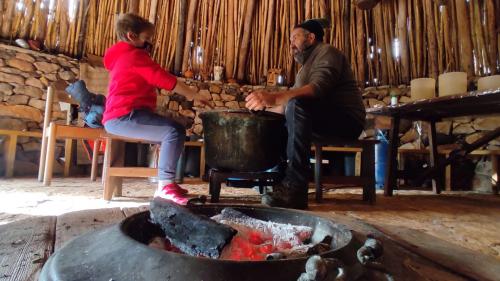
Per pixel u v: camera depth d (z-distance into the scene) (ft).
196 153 13.48
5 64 13.15
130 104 5.93
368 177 7.31
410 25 15.30
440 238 4.23
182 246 2.61
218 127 5.98
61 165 13.57
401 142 14.75
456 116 9.81
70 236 3.60
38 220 4.36
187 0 16.42
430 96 8.50
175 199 5.76
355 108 6.89
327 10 16.56
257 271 1.87
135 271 1.91
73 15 14.46
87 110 8.48
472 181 12.42
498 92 6.24
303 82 6.98
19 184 9.38
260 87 17.26
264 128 5.88
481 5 13.46
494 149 12.17
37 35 13.91
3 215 4.89
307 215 3.33
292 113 6.15
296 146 6.10
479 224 5.25
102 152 12.79
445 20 14.26
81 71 14.46
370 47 16.66
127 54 6.05
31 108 13.50
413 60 15.30
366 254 2.16
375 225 4.75
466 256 3.27
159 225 2.88
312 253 2.43
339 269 1.89
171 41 16.47
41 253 3.00
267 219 3.56
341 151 12.87
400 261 2.80
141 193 8.11
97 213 4.91
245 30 16.88
